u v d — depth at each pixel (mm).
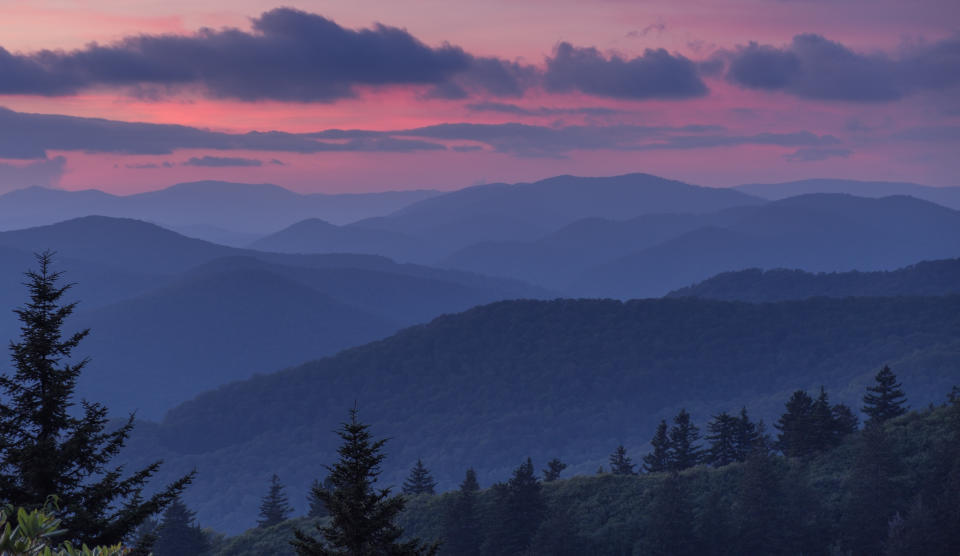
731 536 98000
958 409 103250
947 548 81500
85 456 24156
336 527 25047
